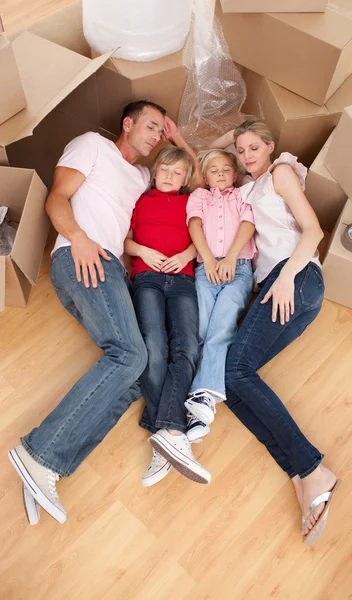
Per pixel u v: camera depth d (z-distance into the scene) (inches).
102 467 65.4
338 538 62.6
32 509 60.1
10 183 70.6
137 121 74.8
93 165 72.2
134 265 74.9
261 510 63.7
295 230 72.2
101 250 66.7
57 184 70.0
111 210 71.4
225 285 72.6
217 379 65.5
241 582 59.5
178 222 76.2
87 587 58.4
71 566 59.4
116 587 58.6
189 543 61.4
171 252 75.1
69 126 86.7
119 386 62.2
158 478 63.1
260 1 73.9
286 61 77.7
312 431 69.0
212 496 64.4
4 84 64.3
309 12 75.1
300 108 78.9
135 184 75.6
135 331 64.6
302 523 62.1
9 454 59.4
